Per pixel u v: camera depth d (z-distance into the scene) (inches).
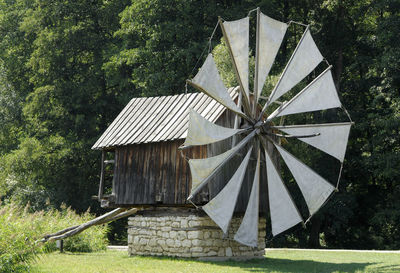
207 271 631.8
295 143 1253.7
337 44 1514.5
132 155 842.8
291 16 1617.9
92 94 1635.1
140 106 906.1
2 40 1856.5
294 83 743.7
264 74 752.3
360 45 1556.3
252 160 846.5
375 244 1483.8
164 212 808.9
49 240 832.9
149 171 818.2
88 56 1728.6
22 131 1814.7
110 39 1716.3
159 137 800.3
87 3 1683.1
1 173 1638.8
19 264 602.5
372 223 1397.6
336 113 1417.3
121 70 1608.0
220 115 781.9
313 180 723.4
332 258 844.6
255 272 639.1
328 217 1432.1
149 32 1496.1
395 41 1327.5
